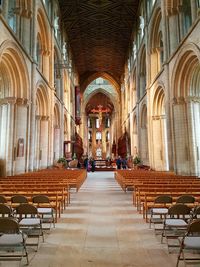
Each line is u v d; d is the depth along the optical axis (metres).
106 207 9.66
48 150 22.95
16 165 15.87
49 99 23.16
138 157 28.52
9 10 17.36
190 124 16.02
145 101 25.91
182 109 16.44
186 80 16.19
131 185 11.22
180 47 15.34
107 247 5.36
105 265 4.46
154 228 6.61
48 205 7.39
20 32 17.09
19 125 16.09
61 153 28.84
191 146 15.92
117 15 30.33
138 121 29.41
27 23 17.47
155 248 5.29
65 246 5.42
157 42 22.69
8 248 4.38
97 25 32.53
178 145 16.42
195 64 15.15
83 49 39.81
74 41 37.00
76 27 33.00
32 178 12.48
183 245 4.19
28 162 16.81
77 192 13.77
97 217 8.05
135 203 10.03
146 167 25.36
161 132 22.45
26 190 8.92
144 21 25.33
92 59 43.88
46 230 6.60
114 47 39.06
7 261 4.62
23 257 4.81
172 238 5.78
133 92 33.78
